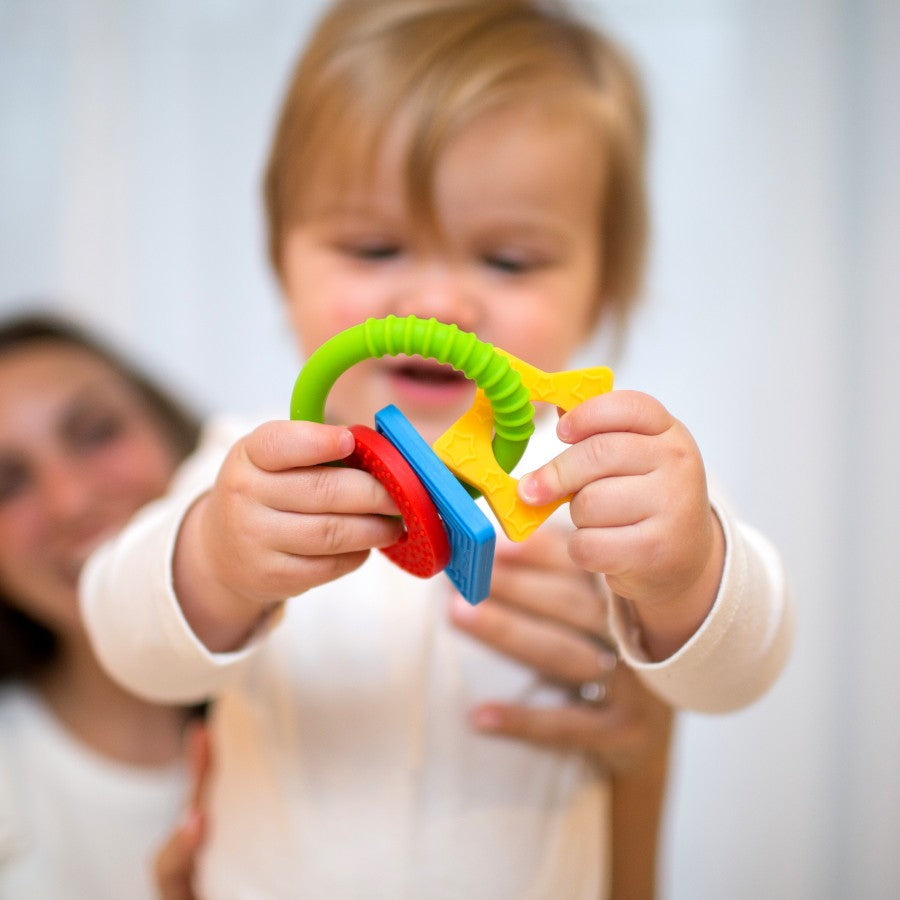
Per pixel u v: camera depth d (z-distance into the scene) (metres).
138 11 1.39
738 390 1.34
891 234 1.28
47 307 1.34
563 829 0.62
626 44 1.11
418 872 0.58
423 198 0.66
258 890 0.60
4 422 1.04
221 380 1.44
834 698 1.35
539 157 0.68
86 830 0.99
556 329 0.70
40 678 1.12
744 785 1.39
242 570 0.42
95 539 1.04
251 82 1.39
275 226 0.78
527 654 0.65
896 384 1.30
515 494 0.40
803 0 1.29
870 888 1.35
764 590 0.47
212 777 0.71
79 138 1.39
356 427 0.42
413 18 0.75
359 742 0.61
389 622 0.64
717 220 1.33
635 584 0.41
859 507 1.33
